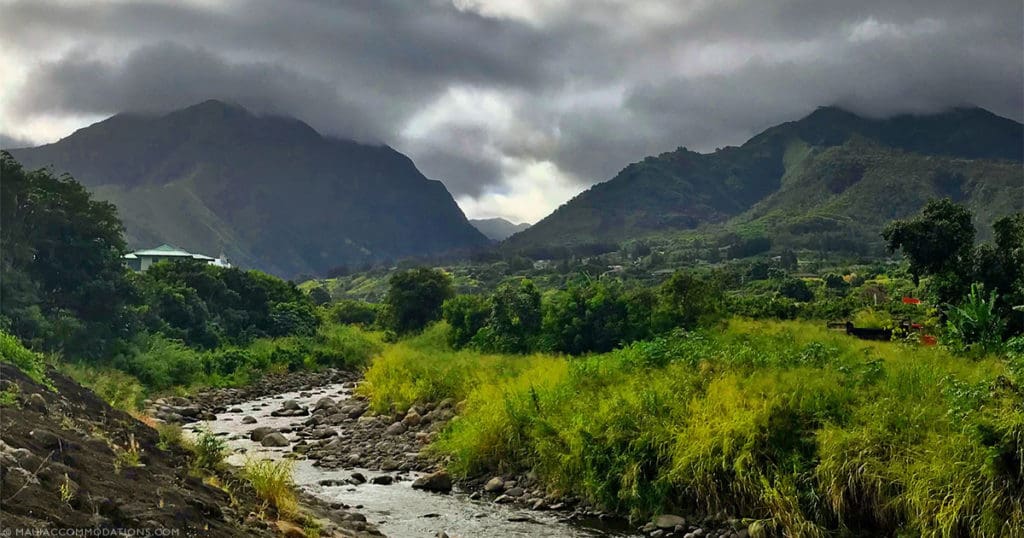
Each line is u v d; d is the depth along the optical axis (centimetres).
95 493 686
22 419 835
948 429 1117
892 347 1980
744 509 1191
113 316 3447
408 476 1620
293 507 1051
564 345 3161
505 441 1592
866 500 1108
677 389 1449
